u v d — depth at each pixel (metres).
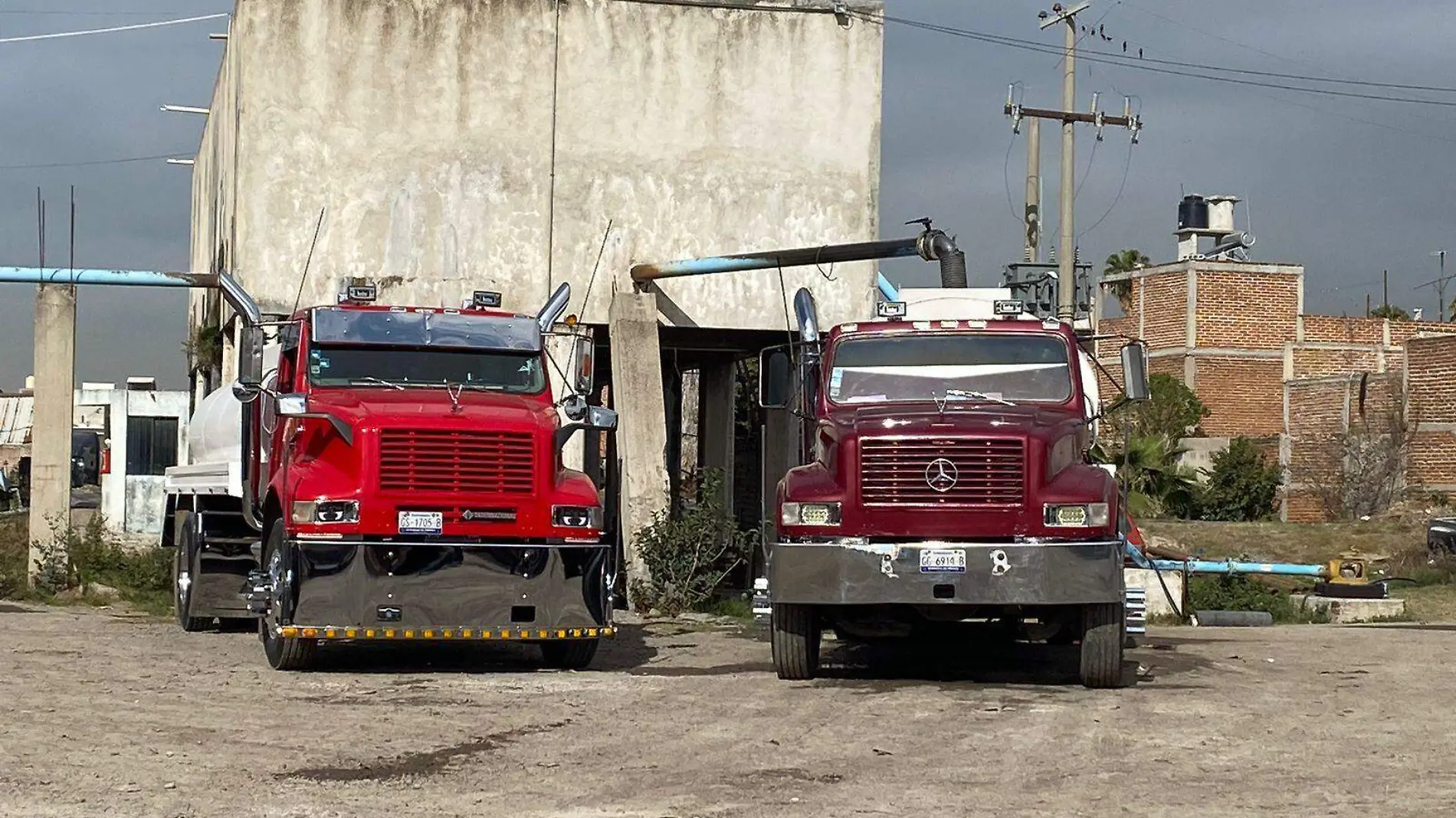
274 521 14.04
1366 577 26.20
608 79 22.77
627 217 22.81
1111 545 12.15
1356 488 47.50
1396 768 8.85
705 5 23.11
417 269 22.02
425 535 12.98
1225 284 65.75
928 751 9.35
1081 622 12.76
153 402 35.69
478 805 7.71
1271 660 15.19
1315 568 23.66
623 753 9.24
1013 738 9.88
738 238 23.16
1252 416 65.62
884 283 24.69
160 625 18.08
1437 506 43.97
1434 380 47.06
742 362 31.20
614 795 7.98
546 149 22.52
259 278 21.48
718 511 21.16
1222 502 47.69
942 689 12.45
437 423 13.09
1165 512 46.44
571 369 22.45
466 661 14.33
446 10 22.17
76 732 9.74
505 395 14.48
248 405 15.43
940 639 16.69
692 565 20.17
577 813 7.52
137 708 10.86
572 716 10.72
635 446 21.23
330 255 21.73
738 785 8.25
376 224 21.89
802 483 12.55
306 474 13.02
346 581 12.80
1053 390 13.70
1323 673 13.95
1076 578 12.08
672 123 22.98
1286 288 66.12
